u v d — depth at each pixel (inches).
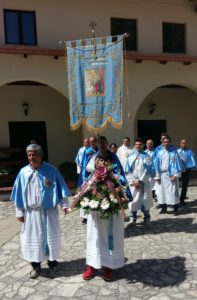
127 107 488.4
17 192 196.1
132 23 524.4
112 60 381.1
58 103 561.9
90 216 195.0
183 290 180.4
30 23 486.0
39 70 460.4
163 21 535.2
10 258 234.1
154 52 532.7
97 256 192.2
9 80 453.1
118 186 194.7
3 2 470.3
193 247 240.2
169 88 607.8
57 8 490.9
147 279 194.4
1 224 326.6
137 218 322.7
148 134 602.2
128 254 231.5
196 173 579.8
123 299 173.3
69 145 569.6
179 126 617.0
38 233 194.9
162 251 234.7
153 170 305.3
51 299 176.2
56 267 206.1
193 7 547.2
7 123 540.4
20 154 546.3
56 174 198.8
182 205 372.2
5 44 474.0
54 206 195.3
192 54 548.7
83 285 189.6
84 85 391.5
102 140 210.8
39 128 556.7
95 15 504.7
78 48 388.8
